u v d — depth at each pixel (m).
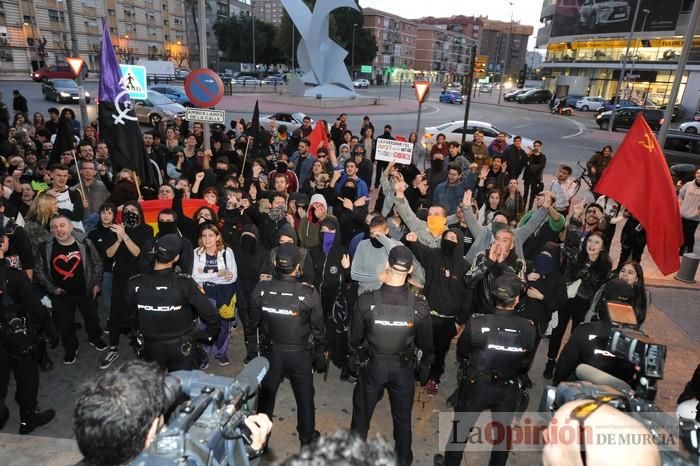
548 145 24.59
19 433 3.82
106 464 1.30
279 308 3.37
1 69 57.78
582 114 45.81
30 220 5.33
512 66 178.38
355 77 86.62
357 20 79.44
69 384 4.53
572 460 1.36
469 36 172.75
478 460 3.73
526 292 4.41
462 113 39.97
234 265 4.86
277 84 63.59
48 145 10.24
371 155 13.89
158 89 29.83
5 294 3.49
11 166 7.64
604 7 54.38
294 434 3.98
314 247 5.27
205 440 1.54
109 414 1.27
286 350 3.46
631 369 2.95
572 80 57.44
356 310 3.32
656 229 5.21
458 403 3.37
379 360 3.31
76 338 4.91
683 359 5.57
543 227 6.01
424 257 4.58
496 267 3.86
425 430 4.13
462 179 8.12
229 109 33.56
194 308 3.61
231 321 5.21
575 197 13.51
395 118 34.16
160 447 1.45
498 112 43.06
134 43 81.75
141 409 1.33
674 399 4.76
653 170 5.13
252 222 6.04
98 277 4.99
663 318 6.66
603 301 3.30
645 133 5.16
